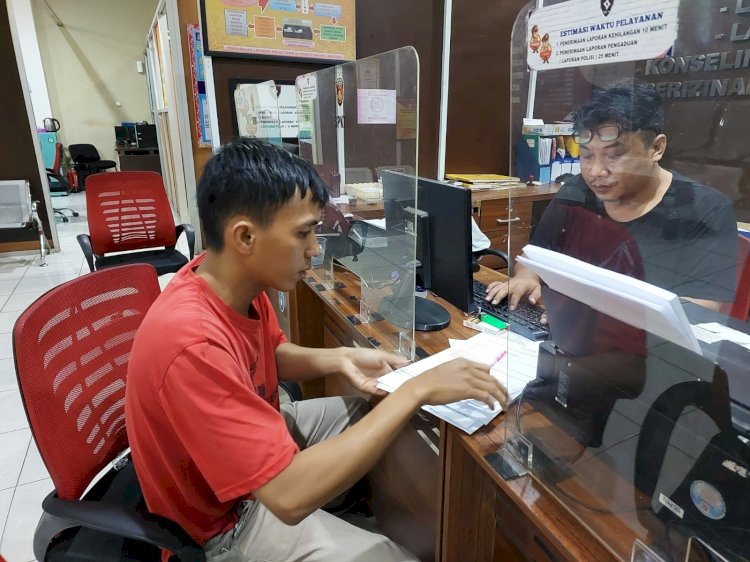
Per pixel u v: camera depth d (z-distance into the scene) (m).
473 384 0.83
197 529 0.89
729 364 0.63
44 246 4.32
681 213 0.96
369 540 0.95
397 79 1.13
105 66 7.70
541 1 0.74
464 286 1.20
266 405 0.76
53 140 7.11
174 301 0.78
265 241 0.76
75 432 0.92
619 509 0.61
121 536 0.87
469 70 2.95
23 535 1.49
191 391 0.71
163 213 2.87
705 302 0.94
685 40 1.05
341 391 1.70
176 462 0.82
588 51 0.70
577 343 0.67
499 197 2.48
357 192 1.41
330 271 1.59
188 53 3.06
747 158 1.17
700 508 0.52
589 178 0.90
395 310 1.17
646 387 0.58
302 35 2.55
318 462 0.73
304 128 1.89
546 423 0.72
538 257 0.73
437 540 0.94
